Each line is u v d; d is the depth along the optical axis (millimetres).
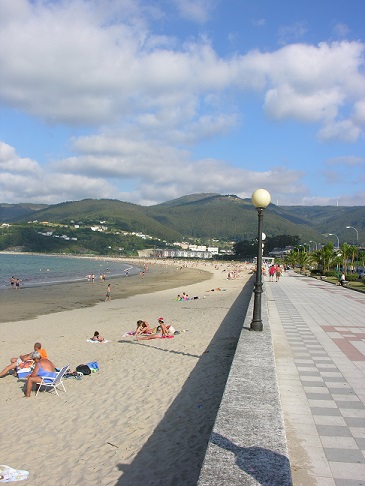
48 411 8734
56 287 52625
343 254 59094
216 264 155750
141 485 5434
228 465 3516
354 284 36938
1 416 8656
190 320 20391
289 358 9273
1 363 13922
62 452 6684
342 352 9867
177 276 82250
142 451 6395
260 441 3996
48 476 5945
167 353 12859
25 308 31672
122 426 7457
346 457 4625
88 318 25062
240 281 63500
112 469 5941
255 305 10688
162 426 7246
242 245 196500
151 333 16781
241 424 4406
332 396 6695
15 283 56750
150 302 33969
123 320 23141
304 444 4953
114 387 9836
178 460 5984
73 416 8258
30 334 19531
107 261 181875
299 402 6414
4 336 19094
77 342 16609
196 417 7457
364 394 6797
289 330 12945
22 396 9906
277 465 3514
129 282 63000
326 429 5395
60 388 10211
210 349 12797
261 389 5594
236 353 7809
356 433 5270
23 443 7180
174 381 9711
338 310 18328
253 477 3312
